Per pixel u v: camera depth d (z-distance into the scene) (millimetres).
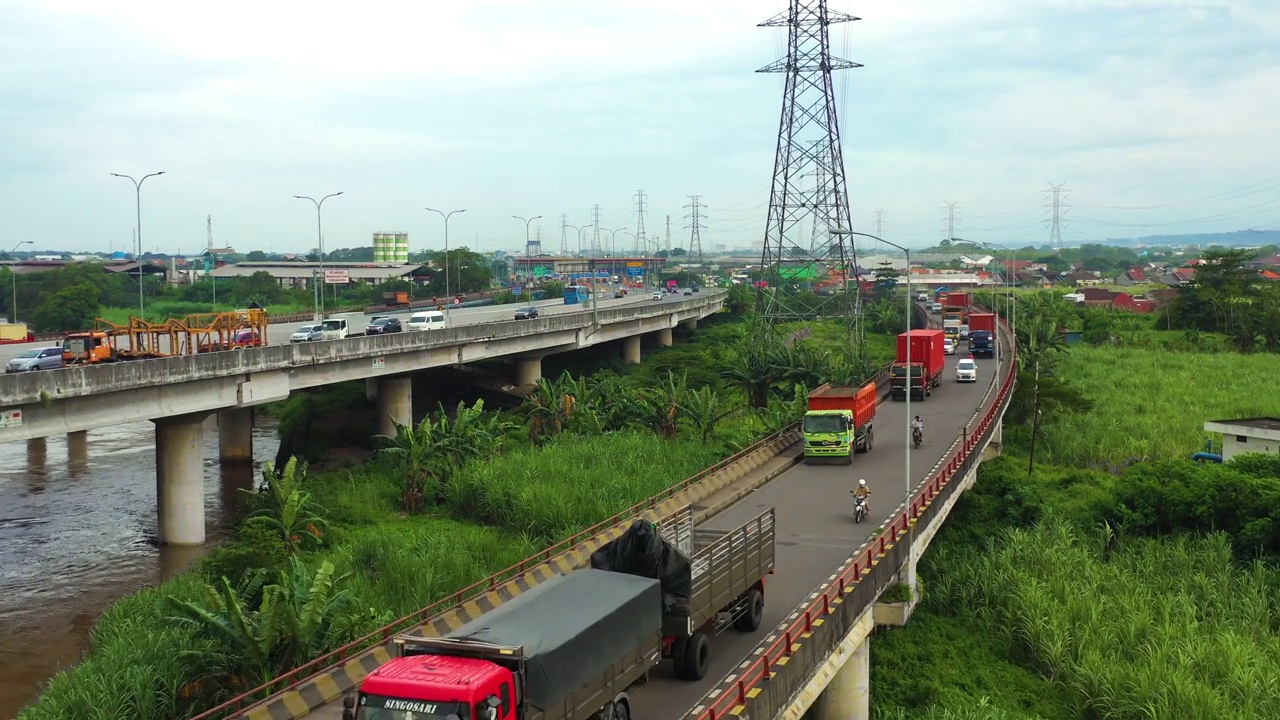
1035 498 54750
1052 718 34406
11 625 40031
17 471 68688
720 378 96250
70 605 42375
